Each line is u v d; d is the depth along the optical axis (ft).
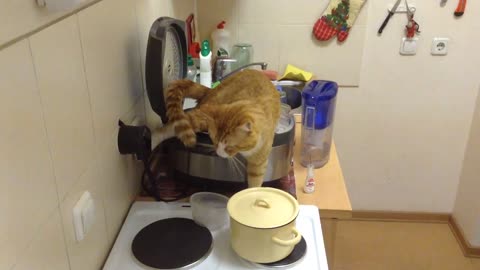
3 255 1.87
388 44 6.89
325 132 4.15
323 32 6.72
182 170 3.65
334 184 3.93
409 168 7.80
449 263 7.16
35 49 2.06
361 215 8.22
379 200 8.13
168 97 3.39
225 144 3.06
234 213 2.88
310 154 4.19
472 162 7.29
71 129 2.47
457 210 7.84
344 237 7.74
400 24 6.76
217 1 6.77
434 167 7.76
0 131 1.82
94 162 2.82
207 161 3.50
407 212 8.15
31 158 2.06
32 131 2.06
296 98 5.12
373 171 7.88
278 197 3.05
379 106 7.34
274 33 6.88
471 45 6.82
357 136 7.59
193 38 6.39
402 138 7.57
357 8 6.59
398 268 7.03
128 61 3.45
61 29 2.31
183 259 2.93
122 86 3.32
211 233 3.22
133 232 3.25
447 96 7.20
